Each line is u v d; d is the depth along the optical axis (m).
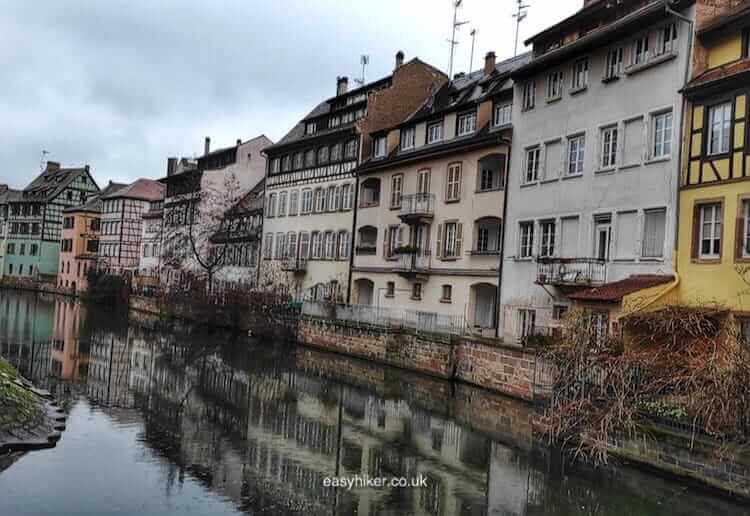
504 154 24.88
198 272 47.66
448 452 14.17
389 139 32.94
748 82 15.68
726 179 16.12
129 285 55.09
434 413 17.95
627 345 14.41
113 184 79.50
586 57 21.27
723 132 16.48
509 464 13.32
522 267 23.31
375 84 37.38
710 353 12.14
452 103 32.06
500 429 16.16
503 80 27.28
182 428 15.85
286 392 20.88
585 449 13.25
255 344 32.75
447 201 27.78
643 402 12.54
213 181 50.94
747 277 15.32
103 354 27.92
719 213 16.39
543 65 22.81
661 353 13.48
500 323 24.11
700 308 15.75
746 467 10.52
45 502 10.37
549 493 11.62
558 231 21.78
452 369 22.70
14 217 86.56
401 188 31.23
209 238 48.66
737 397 10.85
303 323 32.31
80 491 10.98
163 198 65.88
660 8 18.03
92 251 76.06
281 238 41.56
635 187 19.02
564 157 21.80
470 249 26.33
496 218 25.16
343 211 35.88
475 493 11.62
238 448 14.23
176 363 26.31
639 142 19.11
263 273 41.41
